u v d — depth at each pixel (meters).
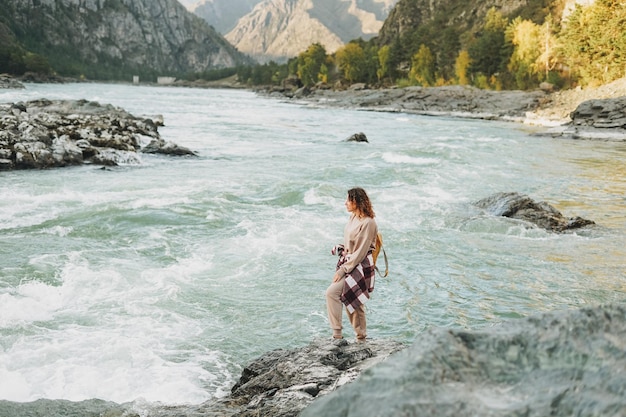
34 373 6.44
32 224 13.14
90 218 13.89
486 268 11.36
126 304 8.69
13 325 7.65
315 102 109.19
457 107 79.62
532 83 95.31
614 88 64.38
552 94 74.88
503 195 16.41
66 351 7.02
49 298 8.70
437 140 38.59
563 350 2.42
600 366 2.25
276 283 10.06
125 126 32.38
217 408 5.40
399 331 8.33
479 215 15.39
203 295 9.32
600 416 2.00
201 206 15.59
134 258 11.06
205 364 7.01
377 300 9.53
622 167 27.16
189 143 33.03
